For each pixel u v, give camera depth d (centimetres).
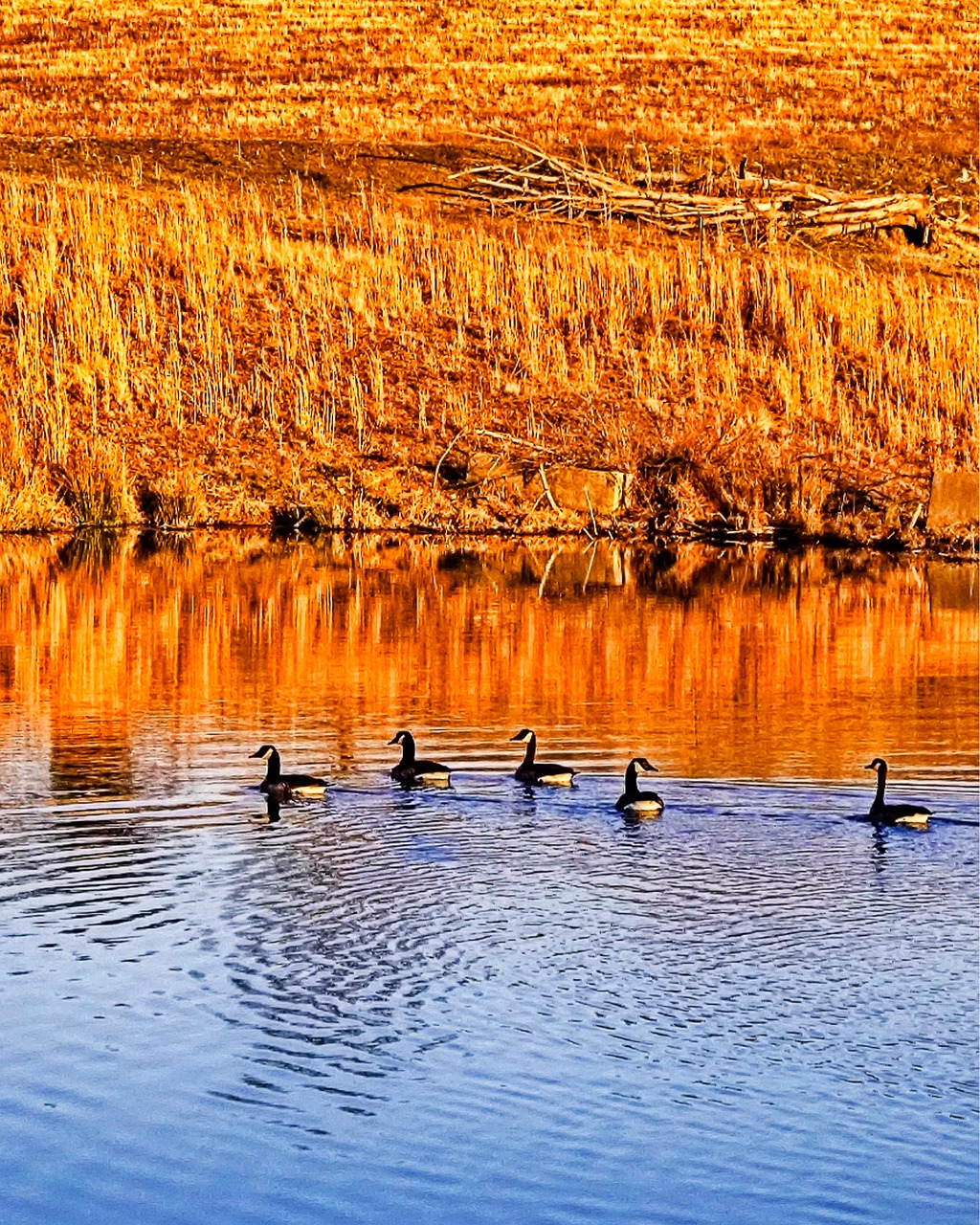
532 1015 1444
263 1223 1163
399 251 6212
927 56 8988
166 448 5356
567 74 8450
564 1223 1162
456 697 2752
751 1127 1273
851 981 1505
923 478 5206
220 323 5819
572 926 1633
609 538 5009
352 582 4084
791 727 2539
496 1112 1294
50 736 2439
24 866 1814
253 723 2539
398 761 2294
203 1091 1323
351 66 8462
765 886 1761
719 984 1504
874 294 6200
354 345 5794
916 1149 1245
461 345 5816
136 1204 1184
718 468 5197
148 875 1794
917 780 2206
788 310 5962
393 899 1723
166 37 8862
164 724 2522
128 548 4675
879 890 1739
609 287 6128
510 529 5078
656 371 5756
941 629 3497
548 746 2392
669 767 2270
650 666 3044
